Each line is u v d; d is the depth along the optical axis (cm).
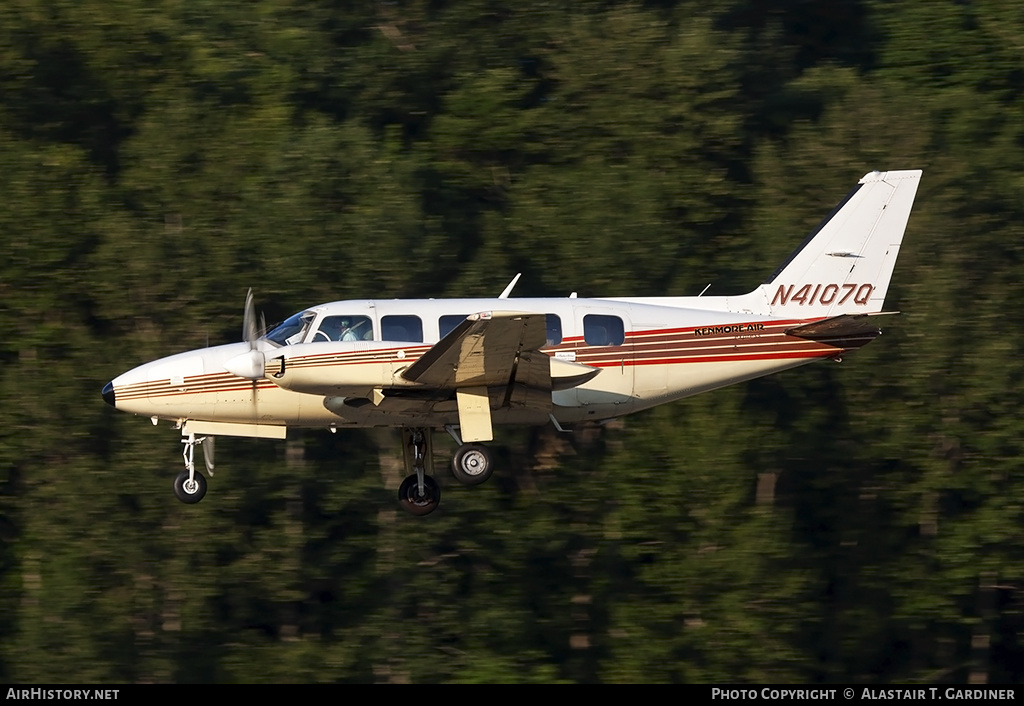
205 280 6744
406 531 6938
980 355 7188
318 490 7081
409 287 7106
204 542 6638
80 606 6469
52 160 6981
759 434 7031
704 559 6781
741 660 6719
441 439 6831
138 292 6806
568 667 6950
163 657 6662
